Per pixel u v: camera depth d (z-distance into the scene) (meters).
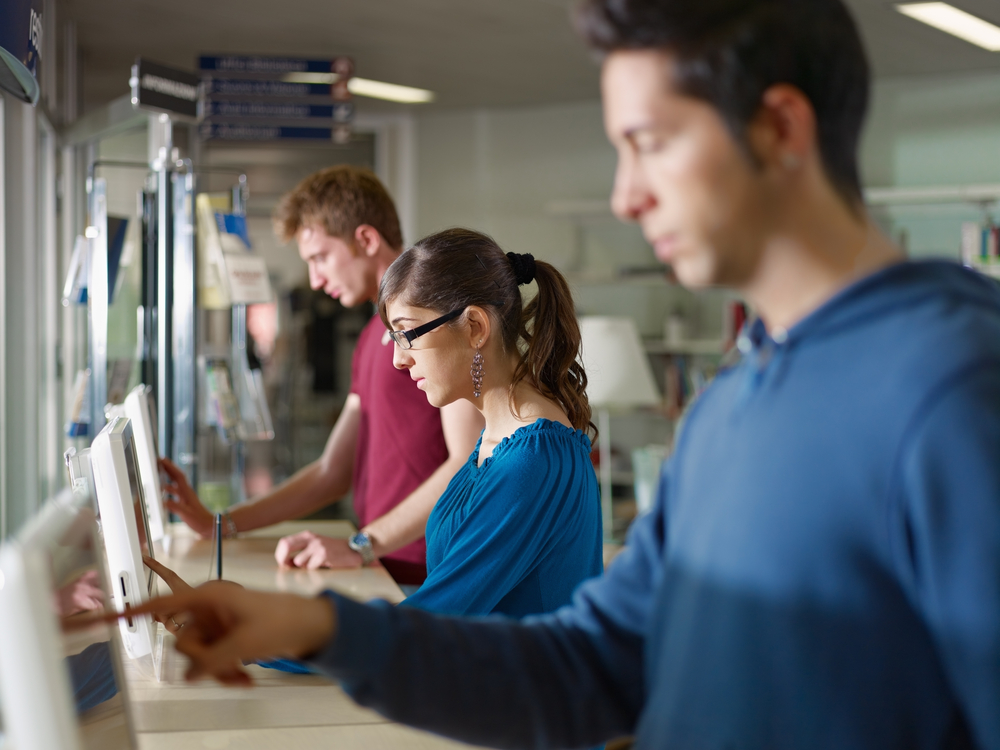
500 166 7.58
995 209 6.22
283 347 7.22
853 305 0.67
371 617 0.82
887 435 0.62
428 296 1.59
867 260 0.70
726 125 0.66
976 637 0.57
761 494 0.68
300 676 1.55
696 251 0.69
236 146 6.73
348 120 5.63
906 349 0.63
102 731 0.85
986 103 6.26
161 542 2.45
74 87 5.44
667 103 0.67
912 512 0.61
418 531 2.19
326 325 7.33
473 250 1.62
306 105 5.60
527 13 5.19
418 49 5.90
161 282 3.08
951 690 0.64
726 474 0.72
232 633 0.76
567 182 7.48
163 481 2.54
